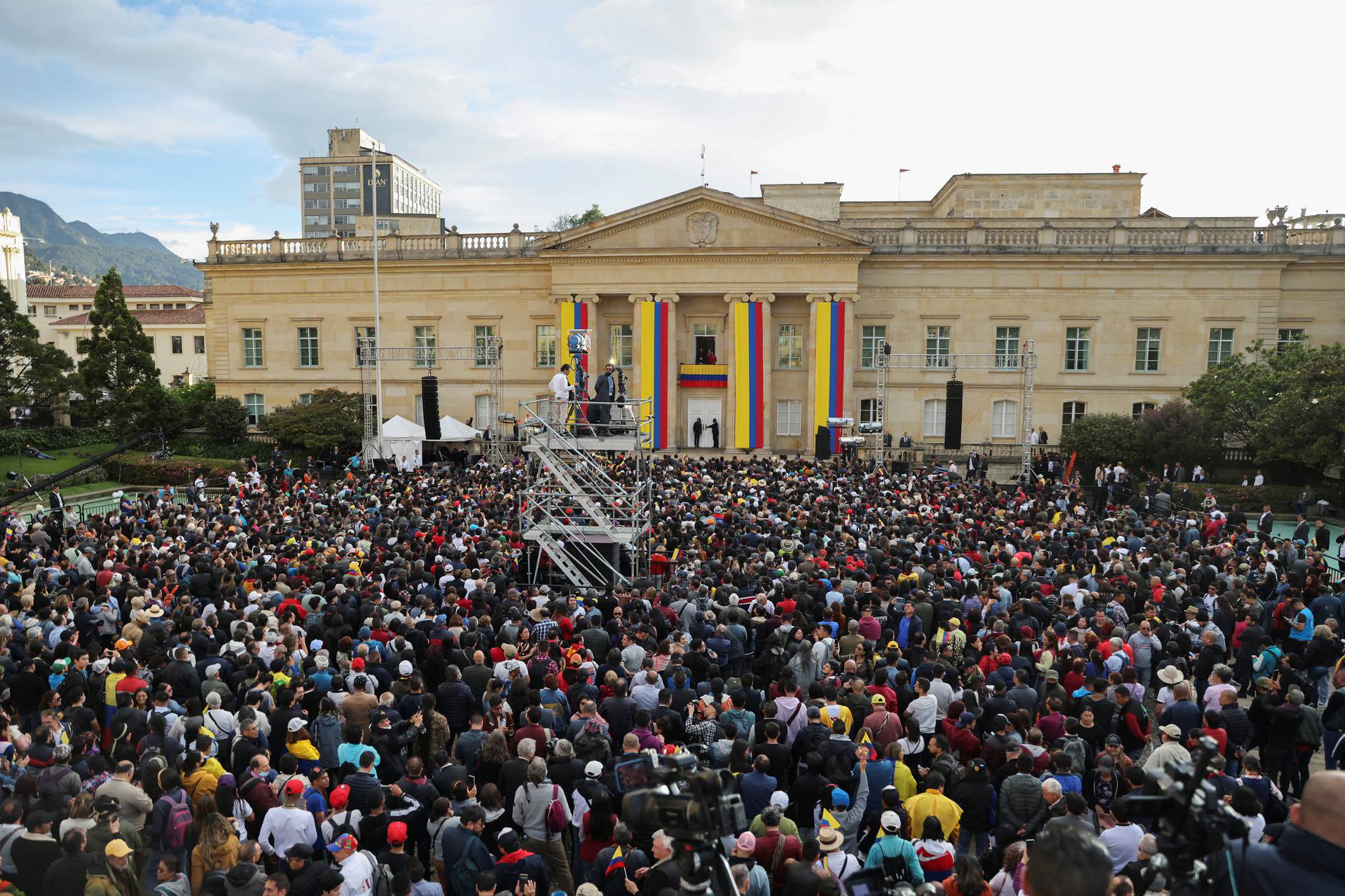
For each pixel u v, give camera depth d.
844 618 17.80
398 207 189.62
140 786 10.62
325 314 62.75
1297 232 56.88
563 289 58.34
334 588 17.88
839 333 56.81
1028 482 49.31
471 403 62.00
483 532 26.25
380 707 12.73
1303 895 3.34
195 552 22.14
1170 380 57.12
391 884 8.88
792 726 12.91
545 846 10.56
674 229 57.34
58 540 26.92
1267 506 32.97
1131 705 13.17
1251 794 9.65
